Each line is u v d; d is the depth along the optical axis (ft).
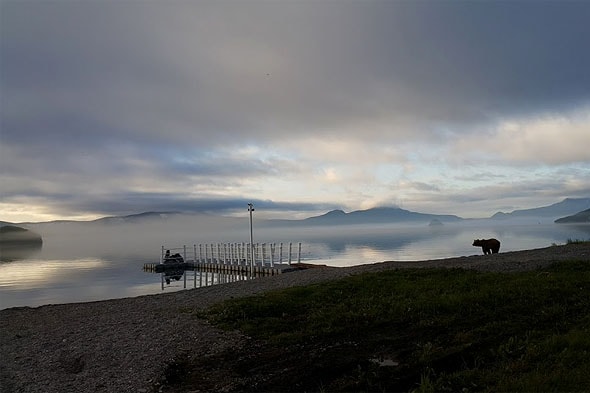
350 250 244.42
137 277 143.43
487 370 25.08
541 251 71.87
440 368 26.50
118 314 45.96
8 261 229.45
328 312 38.22
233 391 25.72
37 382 28.55
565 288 40.01
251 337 33.88
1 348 35.70
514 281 43.70
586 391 20.97
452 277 49.34
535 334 29.78
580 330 29.45
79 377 28.99
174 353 31.76
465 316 35.01
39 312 51.37
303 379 26.50
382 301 40.29
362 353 29.40
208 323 38.06
